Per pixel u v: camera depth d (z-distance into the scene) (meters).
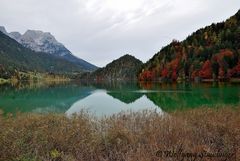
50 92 59.34
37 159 7.59
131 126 12.19
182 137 9.44
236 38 133.50
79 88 78.38
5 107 31.50
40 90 68.12
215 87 60.03
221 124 11.48
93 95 49.00
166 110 24.89
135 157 7.33
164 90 57.16
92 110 27.72
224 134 10.20
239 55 100.56
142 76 158.00
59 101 38.50
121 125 11.63
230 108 18.78
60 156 8.02
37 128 10.96
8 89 73.44
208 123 12.18
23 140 8.64
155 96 42.97
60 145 8.88
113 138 9.58
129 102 35.16
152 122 12.33
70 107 31.11
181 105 29.34
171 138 9.34
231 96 37.19
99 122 13.59
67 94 52.62
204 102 31.48
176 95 43.19
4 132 9.12
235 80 89.88
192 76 113.19
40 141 8.79
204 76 106.12
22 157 7.40
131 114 15.34
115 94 50.41
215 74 102.25
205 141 9.55
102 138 9.82
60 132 9.81
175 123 11.48
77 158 7.96
